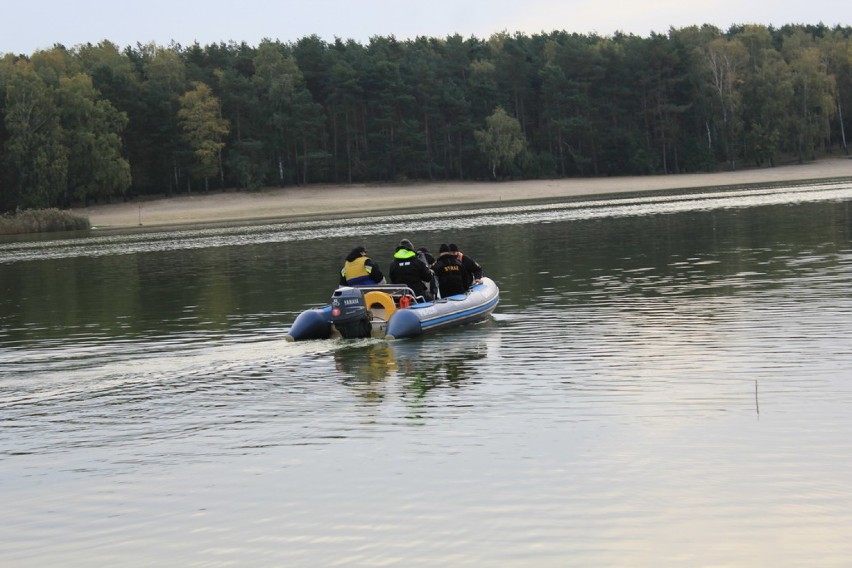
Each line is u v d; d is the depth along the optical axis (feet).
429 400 41.04
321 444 35.06
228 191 378.32
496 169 410.52
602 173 428.97
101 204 357.20
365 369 48.80
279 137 386.73
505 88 440.45
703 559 23.70
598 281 82.33
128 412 41.68
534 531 25.80
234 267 115.75
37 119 329.72
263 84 400.06
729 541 24.59
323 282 93.04
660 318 60.13
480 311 62.49
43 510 29.58
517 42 482.69
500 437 34.58
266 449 34.83
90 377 49.47
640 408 37.60
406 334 57.06
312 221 236.63
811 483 28.22
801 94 433.07
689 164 420.77
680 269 87.56
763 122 422.00
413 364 49.60
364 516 27.55
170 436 37.37
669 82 426.51
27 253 167.22
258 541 26.25
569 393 40.88
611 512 26.81
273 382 46.52
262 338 60.44
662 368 44.96
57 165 322.75
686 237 122.62
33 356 57.31
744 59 437.99
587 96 430.61
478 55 475.72
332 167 403.95
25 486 31.99
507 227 164.96
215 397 43.78
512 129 400.47
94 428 39.17
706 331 54.34
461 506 27.86
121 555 25.89
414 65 425.69
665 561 23.70
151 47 481.46
